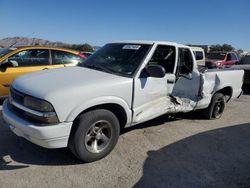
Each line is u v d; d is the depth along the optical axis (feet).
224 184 11.93
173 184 11.74
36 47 24.25
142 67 14.92
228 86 21.67
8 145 14.70
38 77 13.66
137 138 16.53
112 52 16.51
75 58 26.23
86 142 12.73
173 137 17.11
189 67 18.22
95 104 12.71
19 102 12.69
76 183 11.40
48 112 11.56
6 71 22.26
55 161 13.17
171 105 16.96
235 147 16.16
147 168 12.96
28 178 11.60
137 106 14.69
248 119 22.49
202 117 21.62
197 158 14.37
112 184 11.47
